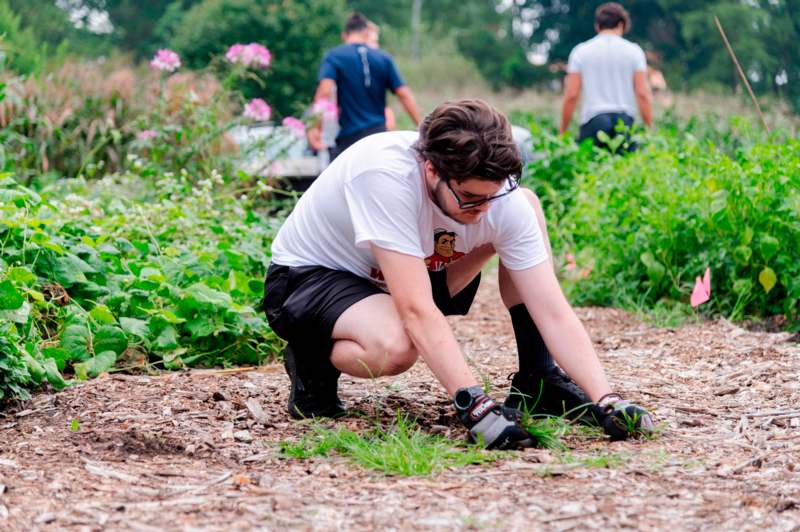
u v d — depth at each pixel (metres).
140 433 3.28
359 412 3.62
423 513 2.53
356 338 3.23
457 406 3.11
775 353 4.63
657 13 31.41
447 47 39.47
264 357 4.67
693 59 28.95
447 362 3.08
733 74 26.03
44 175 7.71
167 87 8.60
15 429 3.40
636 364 4.61
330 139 9.23
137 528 2.43
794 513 2.55
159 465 2.98
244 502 2.62
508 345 5.21
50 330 4.43
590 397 3.26
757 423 3.49
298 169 10.26
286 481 2.81
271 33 20.81
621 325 5.70
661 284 6.19
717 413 3.64
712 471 2.90
